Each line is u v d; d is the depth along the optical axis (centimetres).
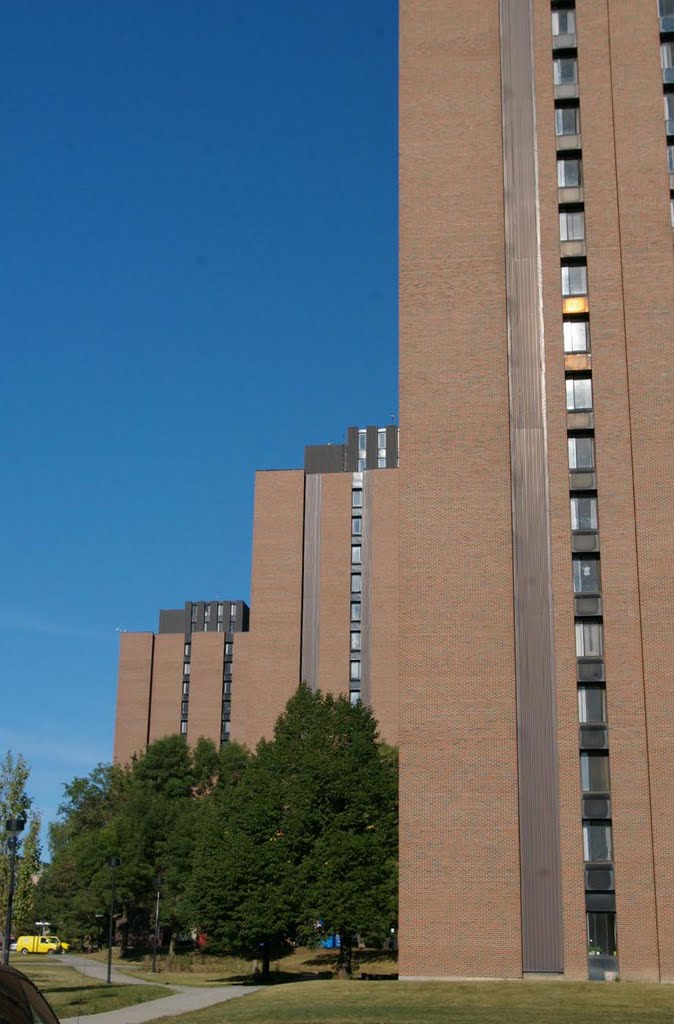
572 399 4881
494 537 4772
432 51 5425
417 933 4388
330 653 11006
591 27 5328
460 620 4697
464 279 5094
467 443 4894
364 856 5997
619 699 4506
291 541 11406
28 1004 1162
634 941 4244
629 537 4672
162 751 11169
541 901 4350
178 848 9212
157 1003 4422
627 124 5166
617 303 4947
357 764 6284
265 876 6103
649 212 5034
